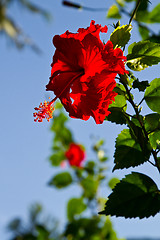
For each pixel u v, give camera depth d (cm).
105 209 84
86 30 85
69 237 125
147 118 89
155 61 88
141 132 87
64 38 85
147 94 90
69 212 128
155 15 94
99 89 85
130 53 90
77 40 85
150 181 85
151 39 94
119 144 89
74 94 87
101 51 85
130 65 88
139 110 90
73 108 87
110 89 85
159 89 90
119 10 97
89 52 85
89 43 85
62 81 88
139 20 95
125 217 84
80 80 86
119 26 89
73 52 86
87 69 86
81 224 125
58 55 86
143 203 84
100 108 85
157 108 89
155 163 87
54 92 88
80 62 86
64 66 87
